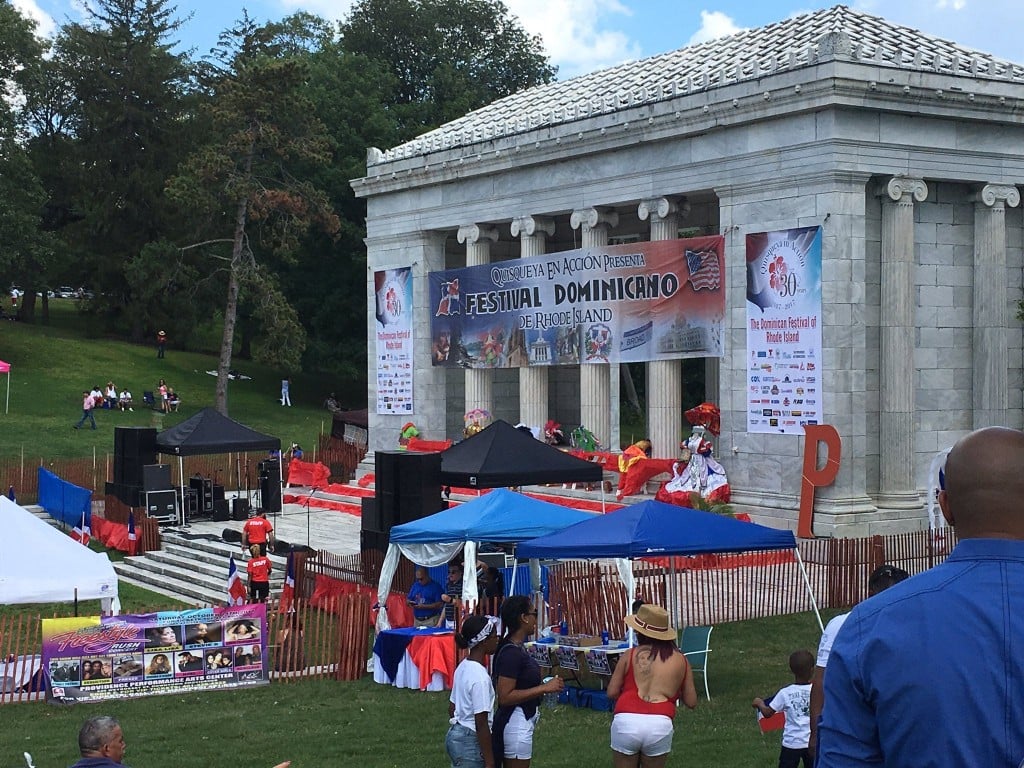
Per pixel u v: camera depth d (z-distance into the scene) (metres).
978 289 46.03
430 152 59.94
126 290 109.25
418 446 60.38
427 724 24.84
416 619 32.50
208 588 43.72
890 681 5.85
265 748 23.28
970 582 5.99
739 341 46.00
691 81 47.38
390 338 64.06
